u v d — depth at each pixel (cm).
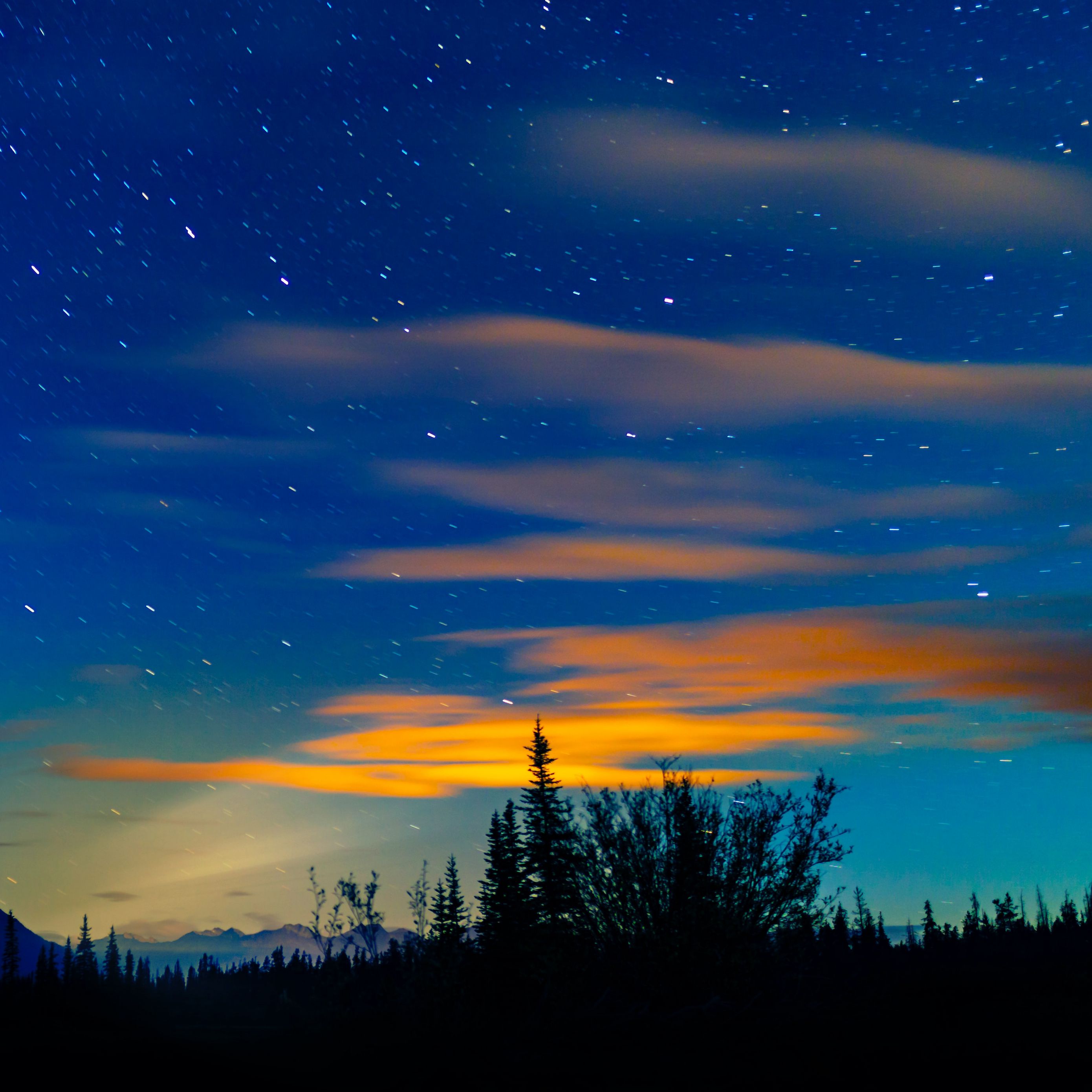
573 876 1838
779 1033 1304
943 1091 935
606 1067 1077
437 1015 1399
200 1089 965
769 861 1809
